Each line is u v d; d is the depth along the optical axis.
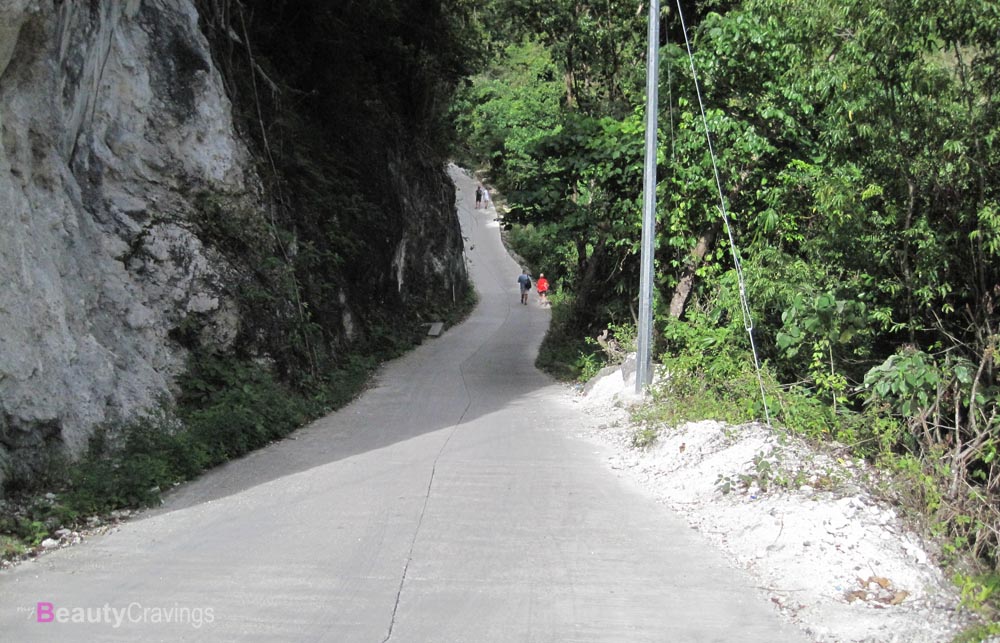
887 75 10.18
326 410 14.03
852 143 11.11
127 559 6.25
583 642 4.89
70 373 8.66
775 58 14.19
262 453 10.48
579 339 23.17
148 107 12.88
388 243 26.08
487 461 9.77
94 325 10.10
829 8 10.71
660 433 10.34
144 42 13.09
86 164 11.55
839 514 6.61
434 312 31.44
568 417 13.48
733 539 6.82
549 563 6.22
